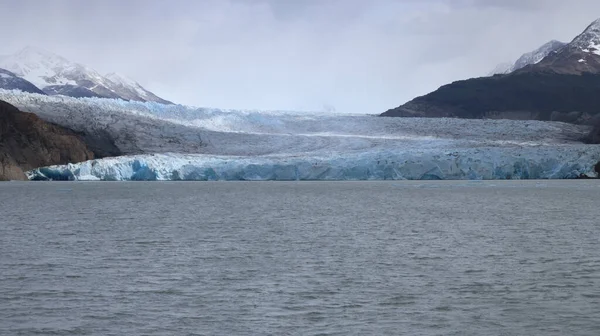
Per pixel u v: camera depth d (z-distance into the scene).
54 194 96.31
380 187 121.25
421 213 64.06
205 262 33.97
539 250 38.22
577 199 84.12
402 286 28.17
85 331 21.97
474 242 41.75
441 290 27.45
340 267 32.53
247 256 35.94
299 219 57.88
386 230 48.75
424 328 22.38
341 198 88.75
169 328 22.28
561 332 22.02
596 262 34.03
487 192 101.88
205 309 24.48
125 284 28.48
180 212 65.50
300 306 24.91
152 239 43.16
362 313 24.05
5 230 48.19
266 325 22.59
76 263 33.56
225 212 65.62
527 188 113.38
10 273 30.81
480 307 24.84
